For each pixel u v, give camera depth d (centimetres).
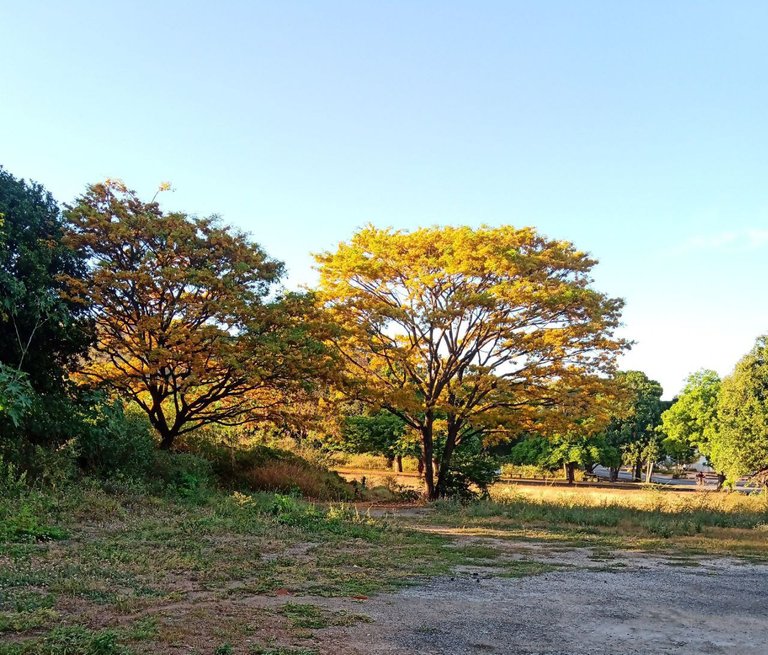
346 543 1095
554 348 2416
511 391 2391
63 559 778
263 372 1973
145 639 505
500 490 2816
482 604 698
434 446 3053
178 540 973
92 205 1978
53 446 1402
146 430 1822
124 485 1395
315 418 2366
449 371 2562
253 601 655
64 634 494
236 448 2438
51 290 1545
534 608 689
